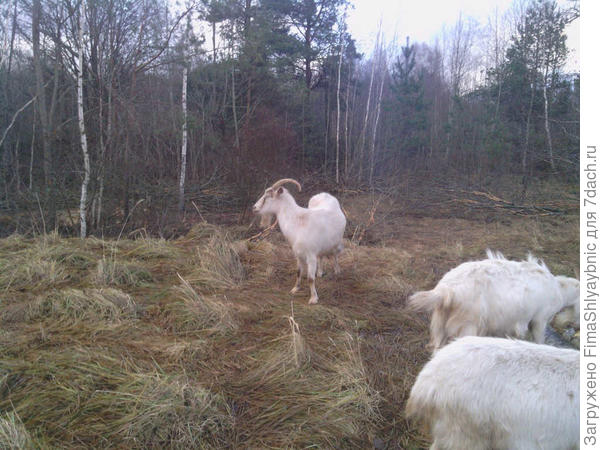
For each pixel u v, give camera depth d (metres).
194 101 17.16
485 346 2.64
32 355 3.88
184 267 6.67
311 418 3.26
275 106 20.77
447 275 3.95
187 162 14.99
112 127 9.27
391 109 22.06
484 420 2.42
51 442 2.88
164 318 4.86
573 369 2.46
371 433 3.22
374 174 18.30
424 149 21.83
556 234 9.88
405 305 5.71
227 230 9.18
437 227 11.23
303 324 4.91
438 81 29.80
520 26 21.94
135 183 9.73
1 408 3.17
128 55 10.15
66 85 12.52
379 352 4.41
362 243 9.20
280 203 5.96
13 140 12.19
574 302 4.10
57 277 5.80
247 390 3.62
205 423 3.08
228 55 16.02
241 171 12.22
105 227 8.98
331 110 23.38
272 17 20.25
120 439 2.94
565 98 19.84
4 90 12.12
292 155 18.78
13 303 5.02
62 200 9.10
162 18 12.51
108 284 5.79
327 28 21.70
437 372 2.61
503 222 11.73
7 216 9.23
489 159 17.81
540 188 14.75
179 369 3.84
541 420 2.35
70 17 10.13
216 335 4.55
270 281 6.42
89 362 3.75
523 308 3.74
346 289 6.23
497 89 21.84
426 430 2.86
